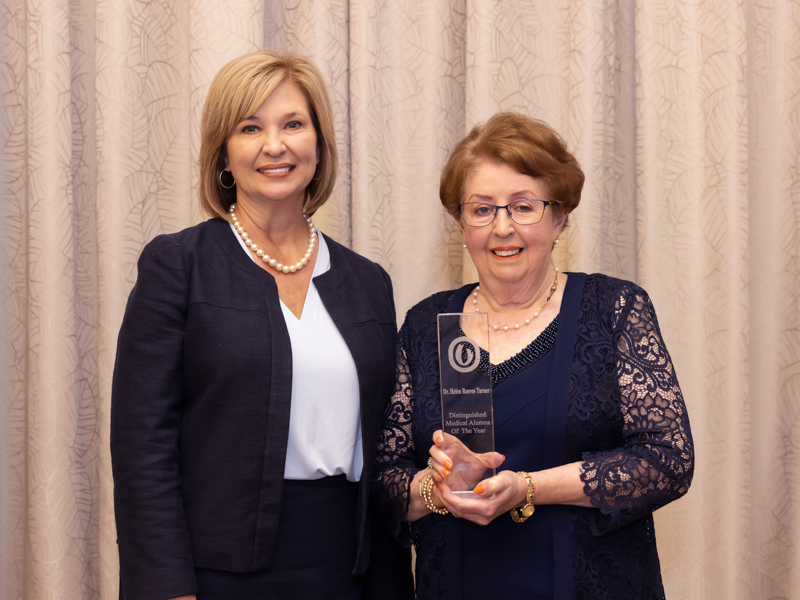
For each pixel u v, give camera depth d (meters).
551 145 1.38
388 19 1.90
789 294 1.88
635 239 1.94
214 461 1.23
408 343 1.49
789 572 1.86
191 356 1.25
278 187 1.33
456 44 1.94
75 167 1.88
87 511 1.85
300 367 1.29
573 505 1.27
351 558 1.34
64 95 1.77
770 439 1.88
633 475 1.22
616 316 1.33
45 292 1.75
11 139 1.84
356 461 1.38
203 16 1.76
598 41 1.80
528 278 1.40
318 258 1.44
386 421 1.45
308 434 1.29
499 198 1.37
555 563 1.25
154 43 1.86
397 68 1.90
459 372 1.28
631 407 1.28
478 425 1.26
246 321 1.27
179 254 1.28
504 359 1.37
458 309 1.48
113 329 1.79
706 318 1.81
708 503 1.80
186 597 1.18
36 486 1.76
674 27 1.82
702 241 1.81
